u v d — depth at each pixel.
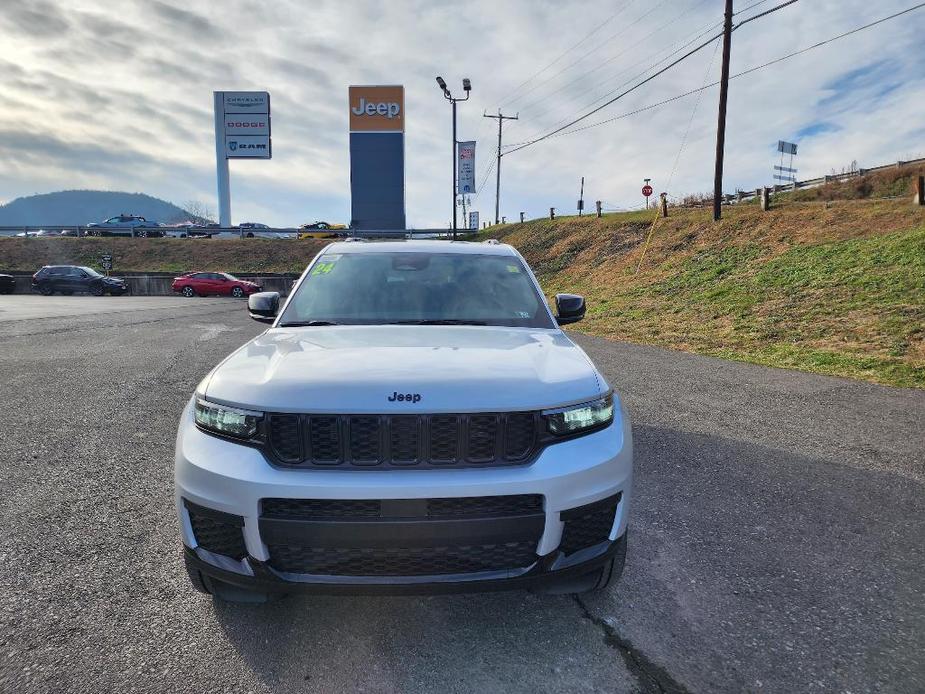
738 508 3.68
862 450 4.79
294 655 2.28
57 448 4.73
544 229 36.03
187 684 2.11
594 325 14.04
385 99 54.97
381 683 2.13
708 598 2.69
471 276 3.63
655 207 32.91
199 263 43.53
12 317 16.12
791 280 14.58
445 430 2.12
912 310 10.48
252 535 2.08
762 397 6.61
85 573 2.86
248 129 53.06
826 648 2.34
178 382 7.34
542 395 2.21
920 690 2.12
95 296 31.81
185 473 2.22
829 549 3.16
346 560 2.09
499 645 2.36
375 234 47.16
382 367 2.30
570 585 2.32
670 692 2.10
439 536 2.04
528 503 2.14
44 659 2.23
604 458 2.26
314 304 3.36
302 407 2.10
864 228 17.42
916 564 3.01
